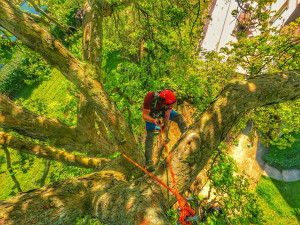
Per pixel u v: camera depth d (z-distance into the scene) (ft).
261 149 35.81
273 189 32.09
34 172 34.17
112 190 8.00
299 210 29.04
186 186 7.65
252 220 13.76
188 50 20.16
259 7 19.93
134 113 20.36
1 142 10.66
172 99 8.55
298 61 20.25
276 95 8.72
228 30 45.39
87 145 14.74
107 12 14.16
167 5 16.51
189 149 7.75
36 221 6.55
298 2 37.45
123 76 19.98
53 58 8.38
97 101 9.25
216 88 22.43
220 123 8.21
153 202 6.70
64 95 43.88
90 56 9.78
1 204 6.81
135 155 10.77
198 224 10.25
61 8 20.68
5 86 43.24
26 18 7.48
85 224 10.06
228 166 15.01
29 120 10.30
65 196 7.72
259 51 21.36
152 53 24.18
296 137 34.81
